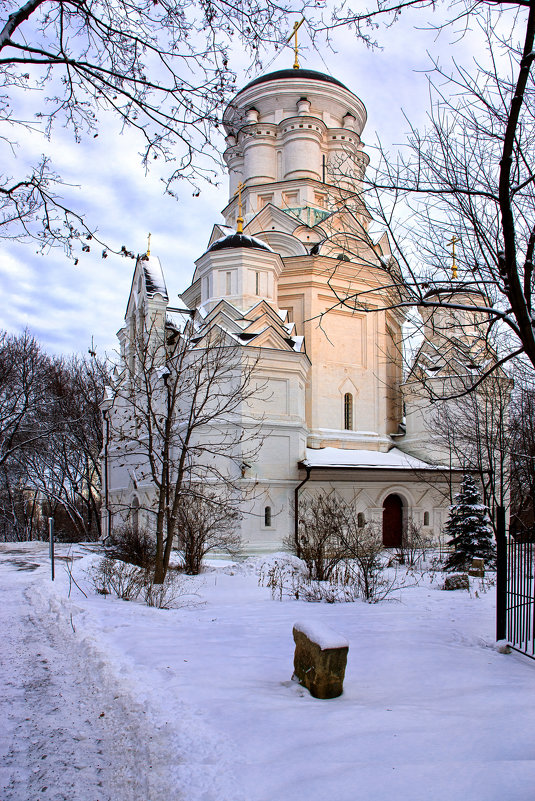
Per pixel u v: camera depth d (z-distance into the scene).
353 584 16.86
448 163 9.93
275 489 26.94
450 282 9.34
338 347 32.75
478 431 23.83
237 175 39.12
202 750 5.11
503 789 4.25
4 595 15.22
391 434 35.44
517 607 10.05
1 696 7.46
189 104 7.64
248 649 8.94
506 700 6.52
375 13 7.19
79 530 51.31
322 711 6.03
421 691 6.99
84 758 5.75
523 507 31.83
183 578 19.41
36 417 44.84
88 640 9.55
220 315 27.59
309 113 36.84
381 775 4.50
